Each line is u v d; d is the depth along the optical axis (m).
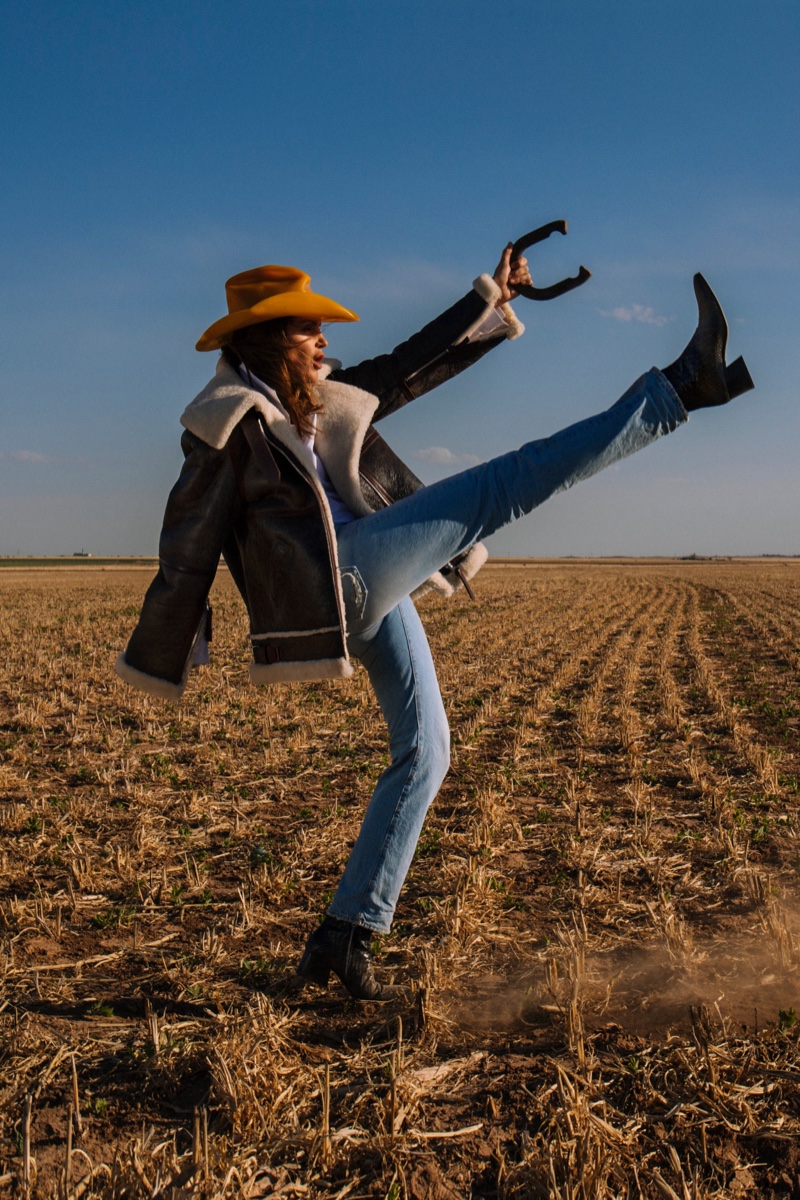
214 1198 2.11
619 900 4.41
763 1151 2.38
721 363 2.59
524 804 6.47
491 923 4.09
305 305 2.72
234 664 15.20
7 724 9.83
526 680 13.36
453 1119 2.52
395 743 3.04
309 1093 2.59
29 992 3.38
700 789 6.83
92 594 40.47
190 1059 2.82
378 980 3.48
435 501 2.62
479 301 3.10
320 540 2.59
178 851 5.34
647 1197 2.20
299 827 5.86
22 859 5.14
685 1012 3.13
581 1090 2.61
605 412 2.63
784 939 3.59
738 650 18.00
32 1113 2.55
